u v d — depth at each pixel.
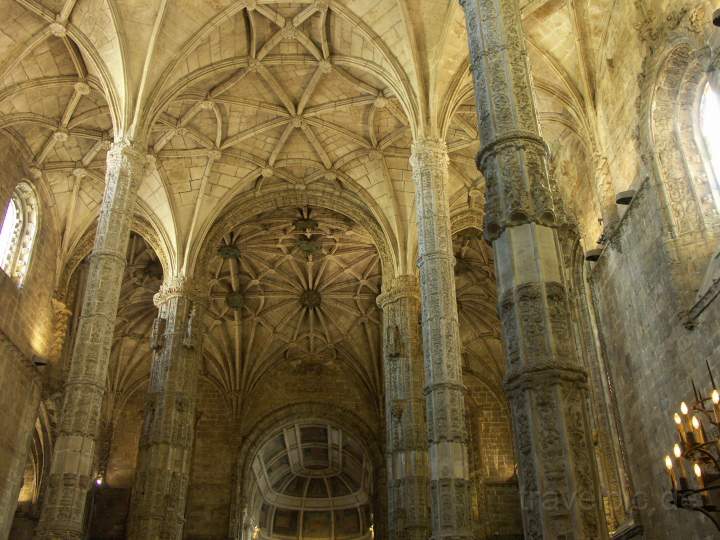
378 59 22.62
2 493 23.20
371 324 42.44
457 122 25.59
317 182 29.34
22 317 24.44
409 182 28.19
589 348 22.42
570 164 23.20
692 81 16.31
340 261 39.28
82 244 27.81
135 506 23.50
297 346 43.75
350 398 43.44
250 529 47.31
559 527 7.70
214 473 40.75
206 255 28.33
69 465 15.52
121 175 19.34
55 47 21.72
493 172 9.97
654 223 16.53
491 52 10.92
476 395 41.28
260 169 28.58
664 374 16.14
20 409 24.50
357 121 26.98
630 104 18.08
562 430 8.11
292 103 26.30
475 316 40.47
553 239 9.31
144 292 38.38
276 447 49.44
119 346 41.31
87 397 16.28
